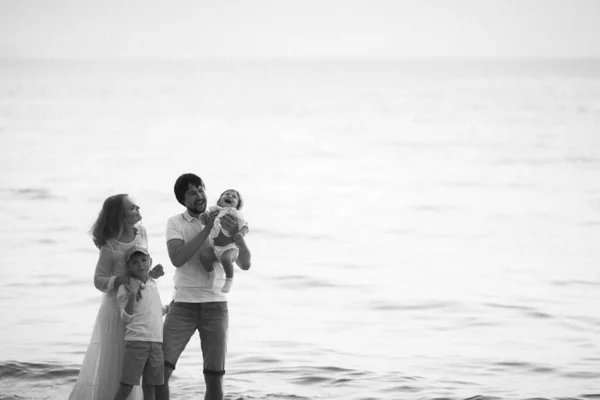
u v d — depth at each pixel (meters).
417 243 19.78
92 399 6.95
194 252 6.98
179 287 7.16
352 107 83.56
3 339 11.09
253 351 10.63
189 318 7.13
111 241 6.95
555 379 9.37
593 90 111.75
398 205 26.00
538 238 20.44
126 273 6.96
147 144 46.94
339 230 21.47
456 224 22.52
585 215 23.84
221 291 7.18
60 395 8.37
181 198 7.26
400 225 22.36
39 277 15.41
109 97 100.12
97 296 13.94
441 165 37.28
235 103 90.69
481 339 11.41
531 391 8.75
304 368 9.62
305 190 29.42
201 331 7.16
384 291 14.66
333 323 12.41
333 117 69.88
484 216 23.81
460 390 8.79
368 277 15.91
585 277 15.91
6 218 22.61
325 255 18.19
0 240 19.42
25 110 74.19
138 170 34.81
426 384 9.00
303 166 37.25
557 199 26.94
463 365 10.00
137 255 6.84
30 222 21.97
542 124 59.59
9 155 39.59
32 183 29.89
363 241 19.98
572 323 12.30
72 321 12.20
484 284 15.28
